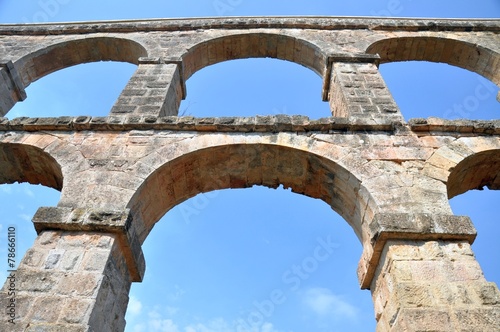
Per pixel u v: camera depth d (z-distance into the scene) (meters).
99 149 11.35
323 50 17.59
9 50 18.64
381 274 9.09
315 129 11.90
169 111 14.89
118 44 19.55
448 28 19.58
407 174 10.52
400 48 19.34
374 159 10.91
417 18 20.67
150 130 12.00
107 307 8.34
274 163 11.77
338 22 19.88
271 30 19.38
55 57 19.42
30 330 7.29
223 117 12.11
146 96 14.30
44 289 7.92
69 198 9.93
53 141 11.68
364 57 16.50
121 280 9.20
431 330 7.31
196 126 11.91
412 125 11.89
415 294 7.89
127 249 9.35
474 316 7.48
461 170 11.34
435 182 10.36
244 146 11.36
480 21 20.50
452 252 8.61
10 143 11.62
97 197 9.94
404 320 7.51
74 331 7.28
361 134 11.75
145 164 10.80
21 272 8.17
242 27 19.69
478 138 11.65
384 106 13.53
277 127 11.85
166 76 15.69
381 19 20.48
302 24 19.70
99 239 8.92
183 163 11.26
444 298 7.80
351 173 10.51
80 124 12.04
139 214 10.56
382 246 9.06
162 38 19.20
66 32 20.09
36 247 8.71
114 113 13.28
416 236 8.84
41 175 12.38
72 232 9.09
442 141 11.55
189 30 19.84
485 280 8.07
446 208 9.67
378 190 10.05
